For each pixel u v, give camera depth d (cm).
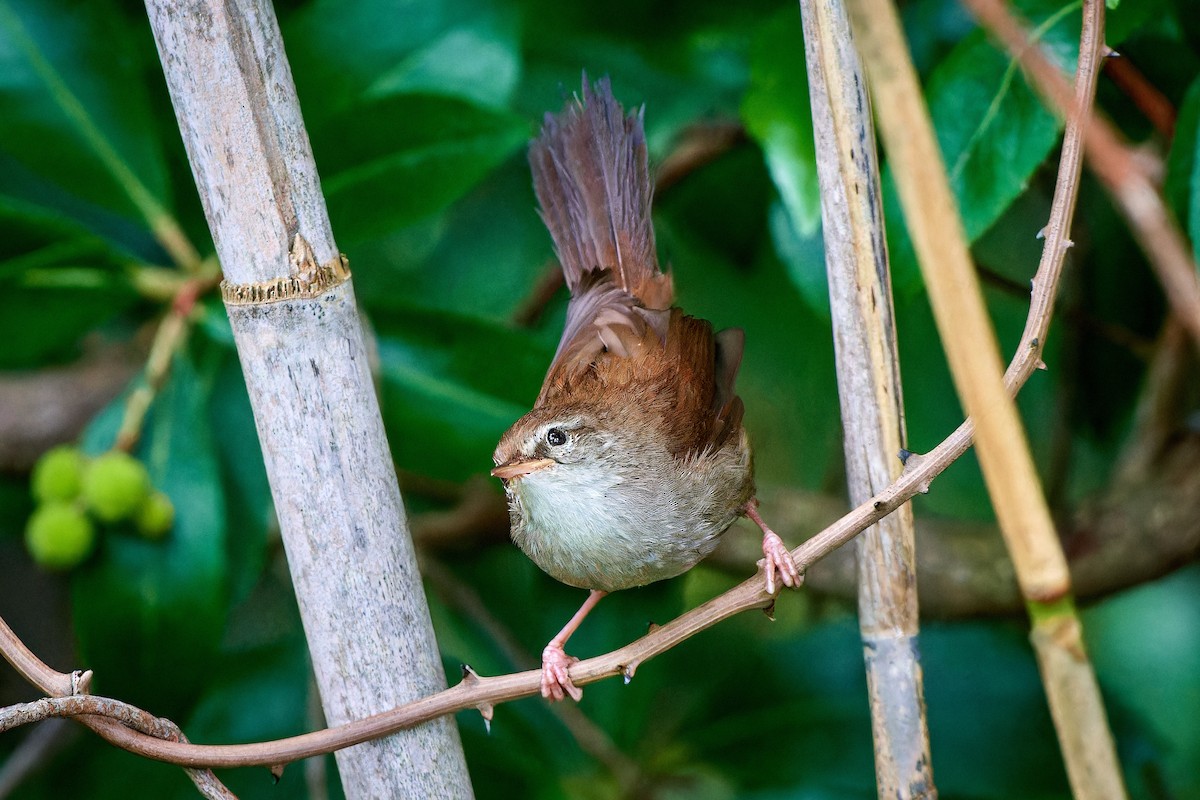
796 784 409
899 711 396
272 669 410
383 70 405
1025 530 389
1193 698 414
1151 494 409
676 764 410
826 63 396
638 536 401
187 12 393
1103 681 411
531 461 401
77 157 404
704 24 408
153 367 403
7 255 403
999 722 409
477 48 405
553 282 412
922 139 389
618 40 408
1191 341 409
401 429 404
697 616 396
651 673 412
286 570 411
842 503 413
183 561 403
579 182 404
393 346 405
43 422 411
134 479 402
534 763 409
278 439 395
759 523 403
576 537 402
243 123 394
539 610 412
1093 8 394
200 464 404
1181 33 404
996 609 411
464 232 413
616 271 404
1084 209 409
